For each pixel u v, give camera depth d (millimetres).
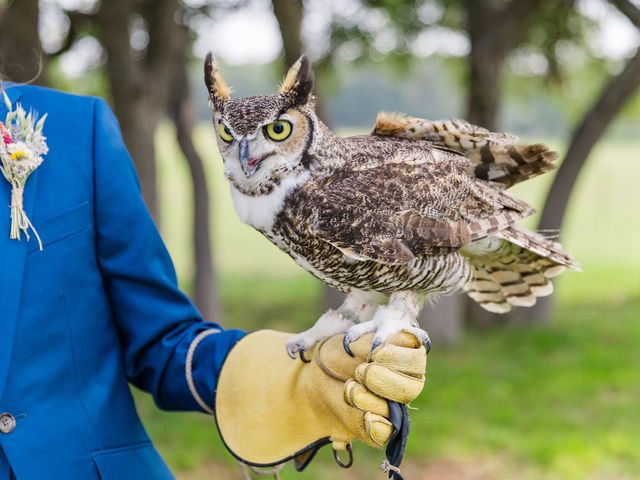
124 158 1890
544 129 18375
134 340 1891
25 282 1707
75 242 1773
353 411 1606
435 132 1777
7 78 2076
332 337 1718
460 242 1683
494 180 1850
